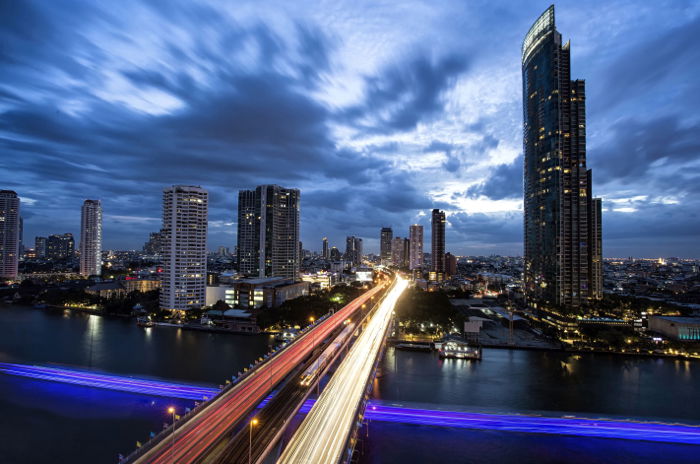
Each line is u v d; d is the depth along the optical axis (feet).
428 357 652.48
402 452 345.51
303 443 266.98
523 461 335.06
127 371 548.31
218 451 249.34
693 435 379.76
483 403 453.17
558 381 534.78
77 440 358.02
